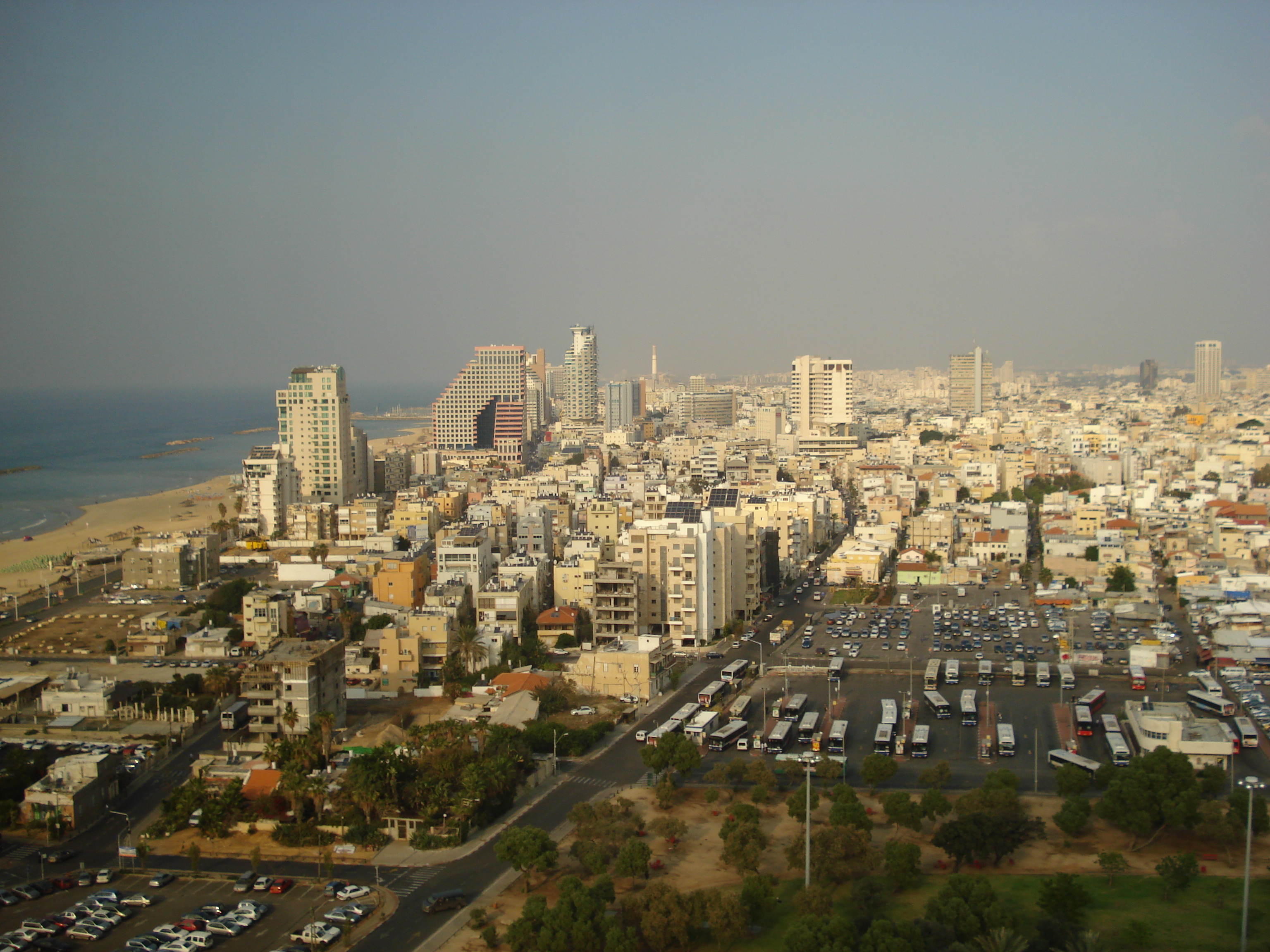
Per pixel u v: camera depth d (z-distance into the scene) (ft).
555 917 531.09
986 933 523.70
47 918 577.84
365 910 584.40
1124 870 613.52
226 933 560.61
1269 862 626.64
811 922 515.09
